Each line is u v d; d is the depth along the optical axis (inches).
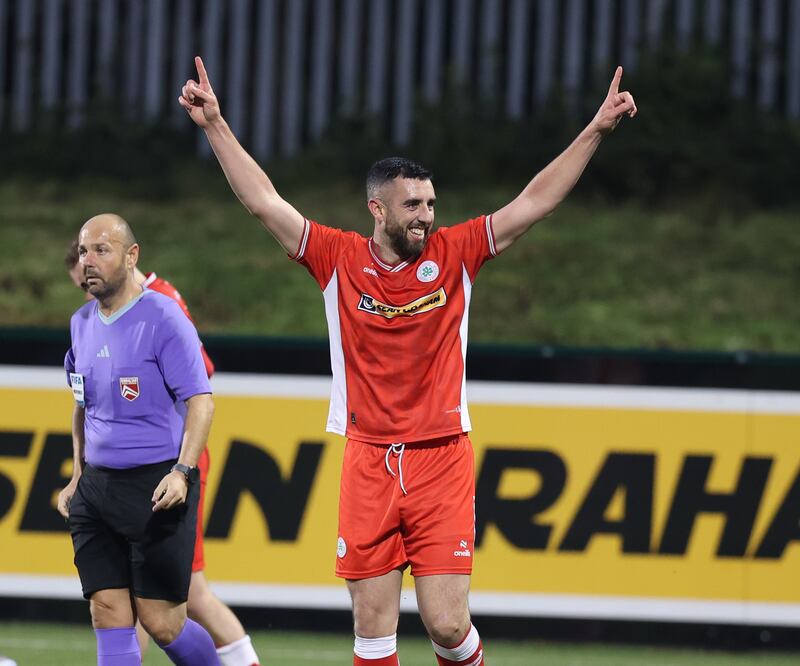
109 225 640.4
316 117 2301.9
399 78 2281.0
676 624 952.3
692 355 958.4
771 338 1681.8
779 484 951.0
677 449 958.4
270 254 1918.1
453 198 2079.2
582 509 960.3
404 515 619.5
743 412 956.0
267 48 2300.7
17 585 979.3
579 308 1752.0
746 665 916.6
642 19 2250.2
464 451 628.4
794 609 944.9
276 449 975.6
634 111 615.5
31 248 1925.4
